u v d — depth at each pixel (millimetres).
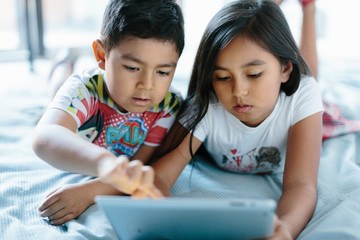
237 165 1093
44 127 864
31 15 2844
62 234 770
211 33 883
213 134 1035
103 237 766
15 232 759
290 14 2988
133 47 869
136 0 906
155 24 873
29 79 2164
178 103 1081
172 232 610
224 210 525
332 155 1165
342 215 816
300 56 986
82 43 3590
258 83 863
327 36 3762
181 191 1006
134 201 535
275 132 1006
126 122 1044
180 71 2346
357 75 2117
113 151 1091
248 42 846
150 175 586
